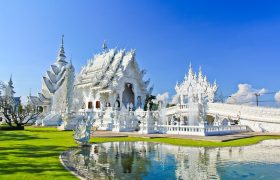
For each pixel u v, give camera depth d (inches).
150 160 593.9
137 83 2333.9
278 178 445.4
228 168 515.2
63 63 3184.1
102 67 2393.0
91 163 551.2
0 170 447.5
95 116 1921.8
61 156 606.2
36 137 1108.5
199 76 2588.6
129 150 757.3
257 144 944.3
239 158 628.7
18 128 1694.1
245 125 1696.6
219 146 864.9
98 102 2332.7
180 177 443.2
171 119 1956.2
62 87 2751.0
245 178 446.9
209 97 2539.4
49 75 3041.3
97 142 961.5
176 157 637.9
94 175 442.6
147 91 2374.5
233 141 1033.5
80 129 836.6
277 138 1200.2
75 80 2600.9
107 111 1959.9
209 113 1897.1
